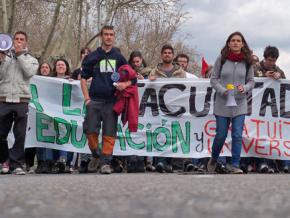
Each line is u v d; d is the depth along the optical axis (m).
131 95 7.46
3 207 2.91
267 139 9.02
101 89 7.39
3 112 7.50
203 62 11.08
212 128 9.04
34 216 2.56
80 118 8.95
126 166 9.05
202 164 9.06
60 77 9.27
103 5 26.61
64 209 2.79
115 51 7.53
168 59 9.16
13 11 16.75
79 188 3.98
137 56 9.31
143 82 9.12
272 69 9.19
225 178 5.26
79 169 8.82
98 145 7.73
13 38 7.72
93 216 2.53
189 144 9.03
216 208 2.77
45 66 9.34
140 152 8.91
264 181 4.76
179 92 9.09
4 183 4.66
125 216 2.51
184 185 4.17
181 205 2.91
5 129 7.62
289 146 9.04
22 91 7.55
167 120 9.05
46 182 4.72
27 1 25.77
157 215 2.53
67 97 9.00
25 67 7.48
